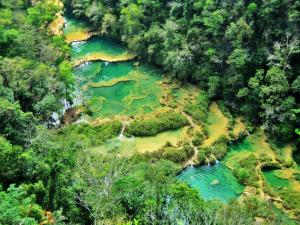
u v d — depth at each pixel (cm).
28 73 6178
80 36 8731
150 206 3516
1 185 3641
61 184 3975
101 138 6019
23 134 4791
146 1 7744
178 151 5825
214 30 6756
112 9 8481
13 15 7738
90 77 7538
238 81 6456
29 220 2862
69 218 3719
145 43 7750
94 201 3534
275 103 5953
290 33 6094
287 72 6078
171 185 4000
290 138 5928
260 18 6391
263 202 4888
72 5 9256
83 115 6594
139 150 5897
